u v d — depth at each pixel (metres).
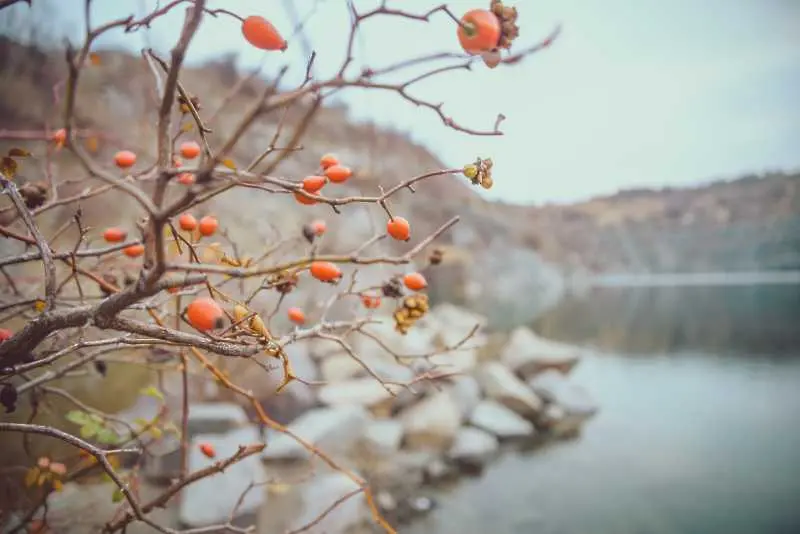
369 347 8.03
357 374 7.32
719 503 5.09
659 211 82.31
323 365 7.51
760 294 33.00
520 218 51.88
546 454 6.37
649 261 68.81
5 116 6.38
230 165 0.73
